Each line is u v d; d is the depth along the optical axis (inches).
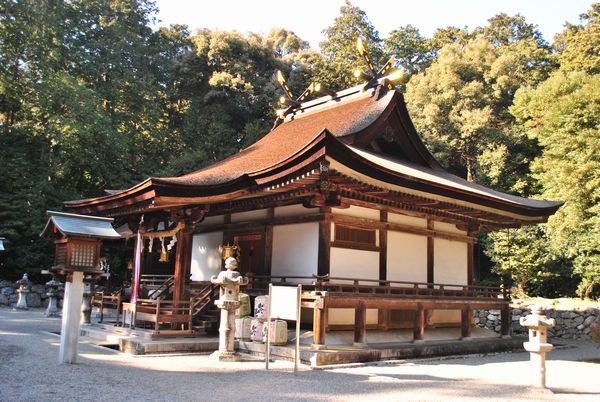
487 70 1379.2
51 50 1043.9
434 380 373.1
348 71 1582.2
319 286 463.2
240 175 502.9
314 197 505.4
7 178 958.4
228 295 428.8
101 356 405.1
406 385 344.5
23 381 276.7
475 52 1421.0
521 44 1407.5
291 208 563.2
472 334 669.9
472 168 1327.5
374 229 571.5
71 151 1013.2
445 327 666.8
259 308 492.7
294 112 850.1
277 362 425.7
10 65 1043.3
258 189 503.2
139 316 514.3
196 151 1307.8
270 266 580.4
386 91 704.4
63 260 356.5
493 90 1332.4
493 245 1023.0
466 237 707.4
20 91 1042.7
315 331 449.1
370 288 501.7
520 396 322.3
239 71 1470.2
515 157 1202.0
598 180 826.2
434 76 1405.0
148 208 515.8
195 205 536.4
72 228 348.5
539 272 968.9
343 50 1700.3
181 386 298.7
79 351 426.6
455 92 1311.5
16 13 1005.2
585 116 877.2
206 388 297.3
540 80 1315.2
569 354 637.3
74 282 352.8
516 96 1090.1
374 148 689.6
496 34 1745.8
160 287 628.7
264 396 284.0
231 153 1348.4
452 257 687.7
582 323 856.9
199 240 714.2
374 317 573.0
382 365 450.3
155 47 1425.9
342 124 666.2
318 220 518.9
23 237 949.8
